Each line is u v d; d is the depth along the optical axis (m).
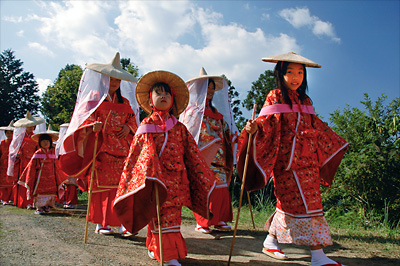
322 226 3.55
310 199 3.59
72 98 26.20
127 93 5.71
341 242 4.77
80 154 5.02
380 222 6.04
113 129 5.08
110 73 4.94
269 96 3.95
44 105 34.75
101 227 5.05
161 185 3.22
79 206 9.56
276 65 4.00
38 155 7.89
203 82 5.73
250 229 5.87
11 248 3.89
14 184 9.51
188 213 7.78
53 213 7.62
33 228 5.26
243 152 3.90
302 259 3.96
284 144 3.78
